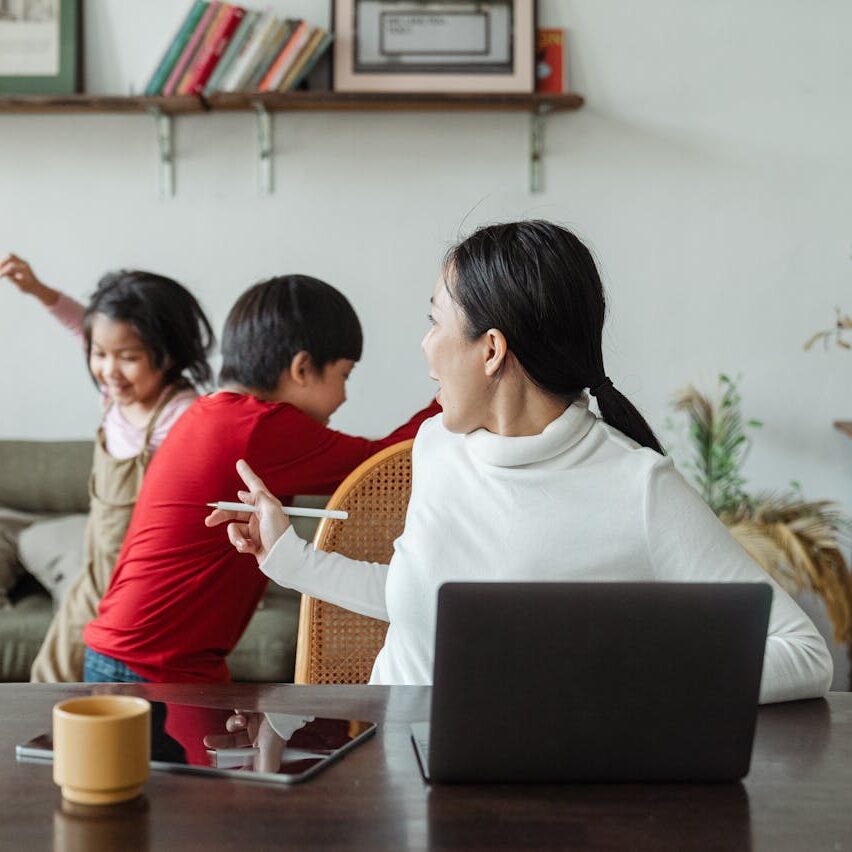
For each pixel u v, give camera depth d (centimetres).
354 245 343
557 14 336
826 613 340
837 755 103
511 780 94
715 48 337
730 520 308
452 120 339
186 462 172
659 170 340
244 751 100
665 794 93
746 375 344
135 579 171
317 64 332
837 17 335
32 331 344
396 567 133
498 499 130
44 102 321
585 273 128
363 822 87
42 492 321
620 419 132
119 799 90
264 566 138
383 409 347
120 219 342
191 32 317
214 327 345
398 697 119
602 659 92
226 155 340
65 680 204
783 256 341
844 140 338
